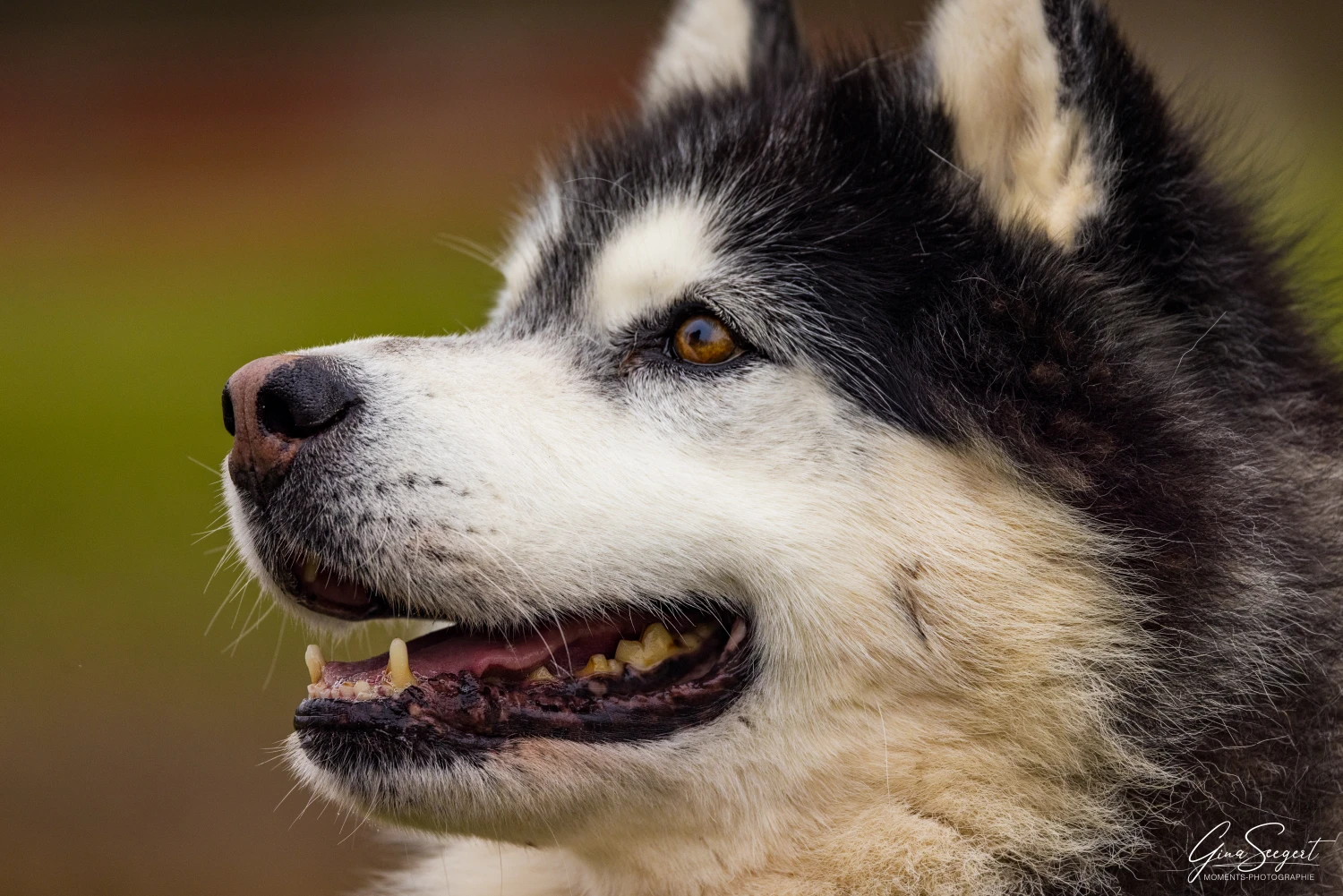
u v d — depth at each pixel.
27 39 27.58
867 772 5.04
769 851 5.11
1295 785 4.99
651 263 5.62
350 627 5.54
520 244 6.95
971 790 5.01
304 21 28.44
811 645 5.01
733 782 5.05
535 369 5.56
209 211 25.78
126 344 20.95
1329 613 5.15
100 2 27.92
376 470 5.09
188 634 13.17
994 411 5.07
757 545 5.04
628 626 5.37
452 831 4.95
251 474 5.15
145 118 26.89
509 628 5.27
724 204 5.75
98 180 26.89
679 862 5.16
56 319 22.30
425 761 4.80
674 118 6.84
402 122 26.31
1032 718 5.00
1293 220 6.41
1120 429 5.05
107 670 12.49
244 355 19.11
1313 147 17.16
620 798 4.95
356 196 25.03
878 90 6.12
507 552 5.07
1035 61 5.35
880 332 5.27
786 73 7.02
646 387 5.43
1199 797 5.01
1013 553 5.04
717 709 5.08
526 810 4.87
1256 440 5.33
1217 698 5.03
